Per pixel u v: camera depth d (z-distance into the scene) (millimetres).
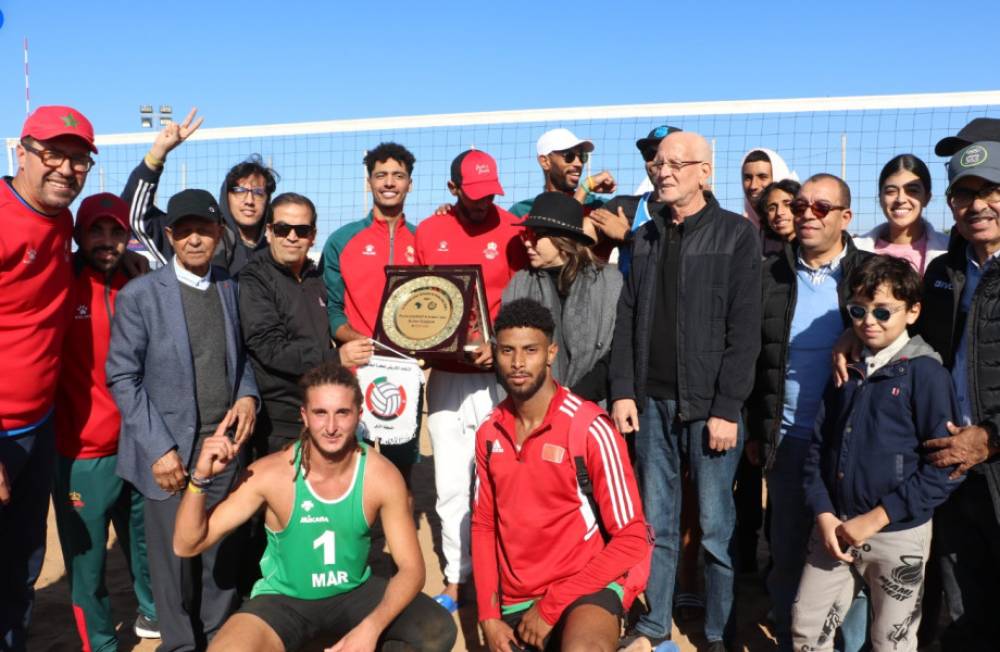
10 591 3771
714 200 4074
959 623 3475
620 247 4777
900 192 4484
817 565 3436
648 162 5301
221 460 3289
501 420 3361
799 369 3824
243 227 5293
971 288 3471
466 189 4441
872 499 3256
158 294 3719
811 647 3480
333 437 3281
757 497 5258
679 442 4012
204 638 3980
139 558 4363
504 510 3320
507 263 4633
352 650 3258
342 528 3434
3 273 3393
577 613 3057
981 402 3295
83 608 3977
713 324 3859
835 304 3773
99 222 3861
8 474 3561
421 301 4332
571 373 4211
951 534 3479
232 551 3896
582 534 3264
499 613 3387
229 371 3912
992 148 3311
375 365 4211
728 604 3973
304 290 4371
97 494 3916
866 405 3312
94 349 3867
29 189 3443
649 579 4090
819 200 3693
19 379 3514
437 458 4734
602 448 3182
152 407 3670
